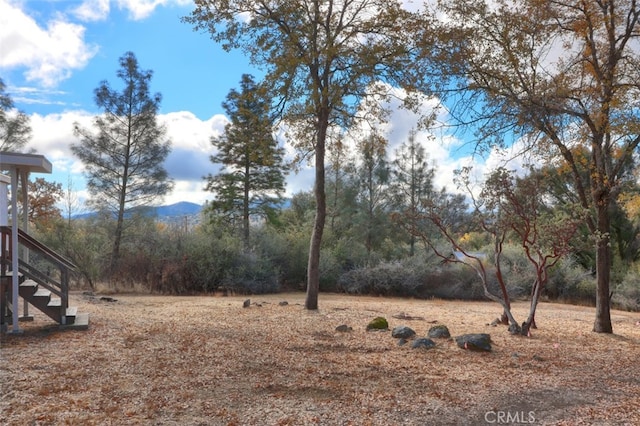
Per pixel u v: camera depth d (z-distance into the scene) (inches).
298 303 679.7
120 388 255.3
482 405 247.8
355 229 1079.6
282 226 1175.0
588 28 463.5
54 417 211.0
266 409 230.8
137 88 1016.9
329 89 577.3
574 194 899.4
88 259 882.1
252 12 592.1
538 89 459.8
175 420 214.1
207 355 335.6
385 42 593.6
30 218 1062.4
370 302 737.0
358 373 301.7
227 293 843.4
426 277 908.0
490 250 1009.5
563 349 396.2
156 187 1019.3
